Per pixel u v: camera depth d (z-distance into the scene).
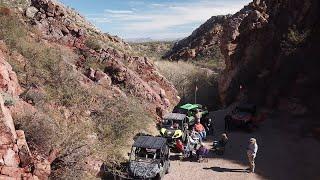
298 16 37.75
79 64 26.44
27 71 19.11
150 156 16.88
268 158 20.28
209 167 18.95
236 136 25.19
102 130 18.58
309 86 30.88
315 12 35.25
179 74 56.16
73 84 21.00
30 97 15.89
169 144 21.19
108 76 26.41
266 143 23.19
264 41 42.06
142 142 17.45
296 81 32.28
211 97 52.75
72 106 18.91
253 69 41.31
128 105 22.50
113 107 21.38
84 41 29.89
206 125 25.91
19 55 20.09
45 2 30.39
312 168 18.33
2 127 10.55
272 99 33.06
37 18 29.34
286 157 20.30
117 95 23.98
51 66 20.58
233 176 17.67
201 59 87.00
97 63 27.86
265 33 42.66
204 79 57.72
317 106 28.25
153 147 16.97
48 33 28.59
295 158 20.03
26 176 10.62
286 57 35.53
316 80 30.61
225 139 21.12
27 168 10.83
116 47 33.34
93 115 19.73
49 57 21.44
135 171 16.23
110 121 19.59
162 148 17.19
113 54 30.61
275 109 31.91
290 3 40.12
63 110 17.62
